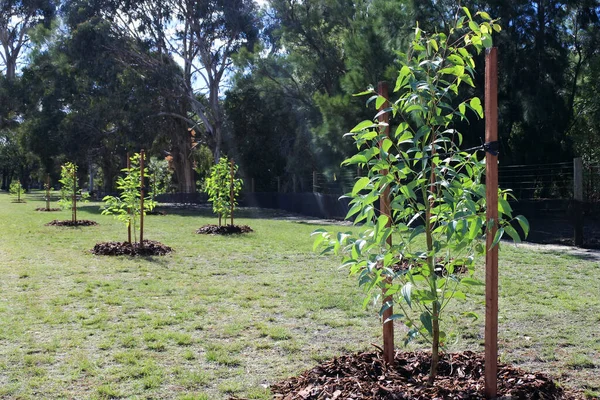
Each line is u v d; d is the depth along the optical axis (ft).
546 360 13.47
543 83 51.49
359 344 14.82
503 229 8.89
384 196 10.43
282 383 11.64
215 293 21.40
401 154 9.99
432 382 10.32
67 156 105.40
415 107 9.34
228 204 47.52
